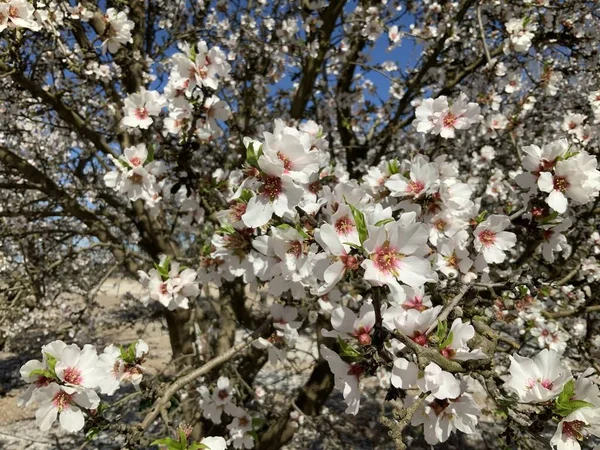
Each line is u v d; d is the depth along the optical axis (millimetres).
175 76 2264
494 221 1843
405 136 4871
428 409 1240
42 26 2781
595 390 1079
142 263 4059
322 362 4047
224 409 3096
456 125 1942
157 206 3258
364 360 1221
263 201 1354
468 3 3777
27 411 6480
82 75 3594
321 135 2086
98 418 1628
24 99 4031
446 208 1742
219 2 5012
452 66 4398
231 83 4605
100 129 4773
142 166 2494
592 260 3162
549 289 2896
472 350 1219
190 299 3557
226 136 4723
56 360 1496
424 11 4754
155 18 4945
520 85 4051
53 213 3998
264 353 4098
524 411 1140
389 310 1248
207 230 2752
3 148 3650
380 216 1231
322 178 2059
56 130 5359
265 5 5254
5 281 3965
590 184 1572
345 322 1251
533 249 2375
